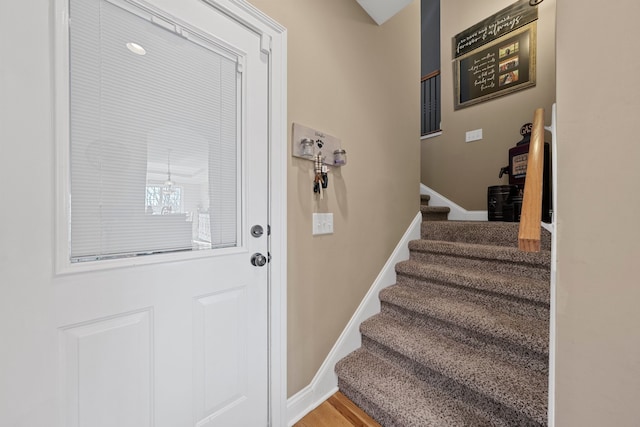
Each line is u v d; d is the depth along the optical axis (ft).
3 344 1.96
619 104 1.46
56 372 2.18
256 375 3.65
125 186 2.60
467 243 6.07
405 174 6.61
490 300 4.64
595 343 1.57
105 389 2.43
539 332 3.63
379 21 5.60
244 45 3.47
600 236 1.55
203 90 3.15
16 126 2.00
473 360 3.84
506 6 8.07
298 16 4.09
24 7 2.03
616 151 1.48
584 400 1.62
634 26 1.41
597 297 1.56
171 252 2.91
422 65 10.67
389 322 5.20
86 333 2.33
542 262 4.48
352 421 4.04
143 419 2.65
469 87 8.92
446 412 3.53
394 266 6.15
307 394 4.25
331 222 4.71
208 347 3.17
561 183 1.69
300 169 4.18
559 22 1.69
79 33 2.31
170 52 2.88
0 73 1.93
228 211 3.42
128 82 2.60
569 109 1.65
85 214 2.36
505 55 8.11
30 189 2.06
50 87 2.15
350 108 5.03
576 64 1.61
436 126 10.07
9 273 1.98
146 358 2.68
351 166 5.09
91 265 2.36
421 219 7.18
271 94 3.74
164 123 2.86
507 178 8.09
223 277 3.30
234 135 3.46
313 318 4.42
